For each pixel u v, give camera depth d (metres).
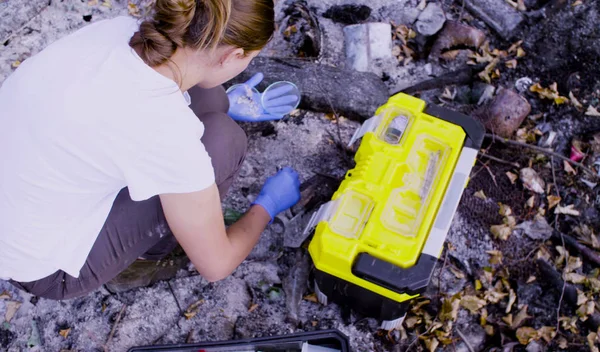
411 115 1.83
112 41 1.17
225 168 1.65
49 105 1.14
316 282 1.83
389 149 1.75
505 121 2.27
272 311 1.96
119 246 1.51
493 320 1.99
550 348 1.95
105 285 1.96
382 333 1.94
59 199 1.25
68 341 1.89
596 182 2.24
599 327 1.96
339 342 1.71
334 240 1.60
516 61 2.49
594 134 2.33
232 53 1.17
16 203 1.25
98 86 1.13
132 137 1.14
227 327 1.93
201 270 1.51
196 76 1.22
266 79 2.27
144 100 1.14
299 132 2.27
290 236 2.04
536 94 2.41
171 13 1.05
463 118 1.83
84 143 1.15
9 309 1.93
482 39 2.49
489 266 2.07
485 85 2.41
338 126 2.23
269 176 2.19
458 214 2.15
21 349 1.88
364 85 2.29
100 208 1.34
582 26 2.55
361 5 2.58
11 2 2.42
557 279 2.04
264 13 1.14
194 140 1.20
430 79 2.44
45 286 1.49
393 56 2.48
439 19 2.53
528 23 2.57
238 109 2.19
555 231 2.14
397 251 1.60
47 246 1.33
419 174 1.74
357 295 1.76
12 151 1.20
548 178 2.24
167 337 1.91
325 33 2.51
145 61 1.14
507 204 2.19
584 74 2.47
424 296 2.01
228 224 2.09
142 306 1.94
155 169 1.18
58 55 1.18
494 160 2.26
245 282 2.00
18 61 2.38
